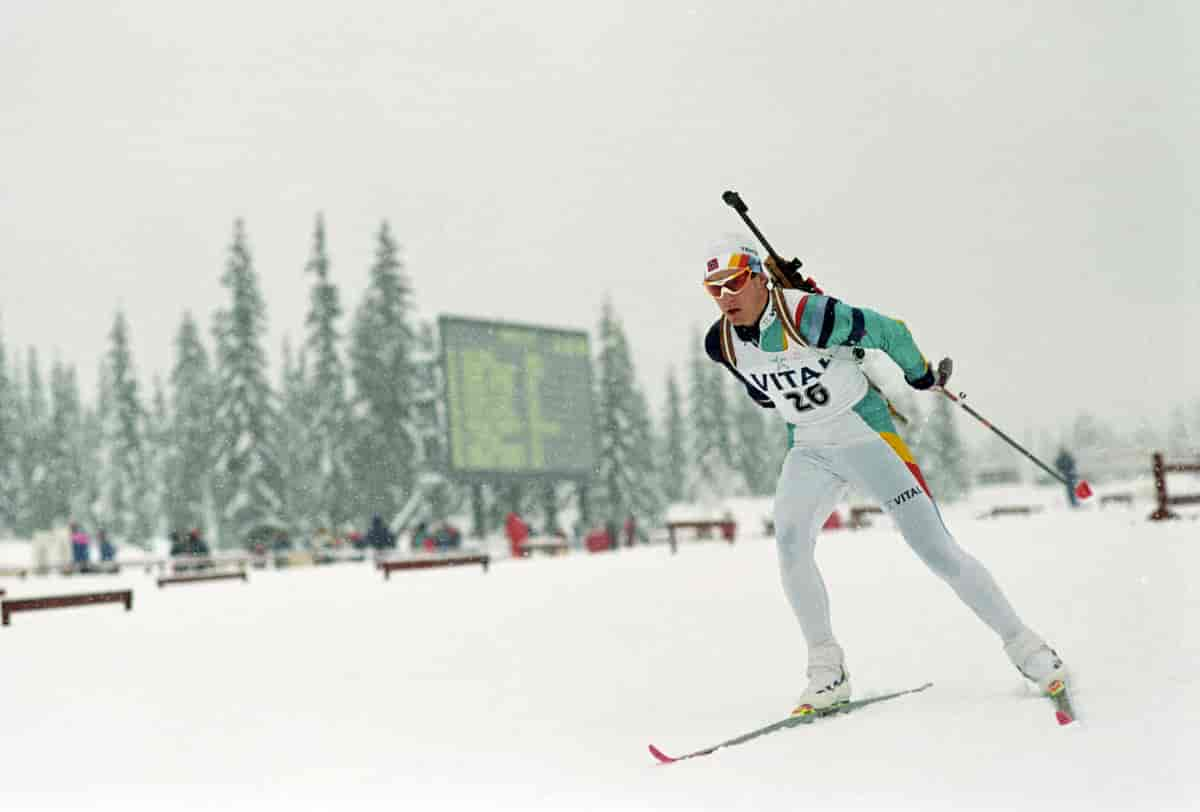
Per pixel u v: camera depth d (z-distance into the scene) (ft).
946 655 61.16
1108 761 36.63
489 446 472.03
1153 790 33.50
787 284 49.98
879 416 49.55
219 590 202.49
